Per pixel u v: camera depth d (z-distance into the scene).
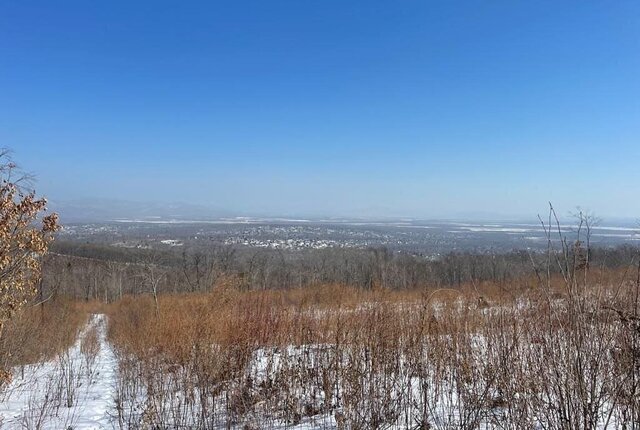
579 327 3.94
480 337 6.30
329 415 6.53
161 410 6.99
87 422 7.85
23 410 8.83
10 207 7.31
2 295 7.76
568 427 3.89
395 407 5.96
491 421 4.88
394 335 6.80
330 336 7.78
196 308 11.13
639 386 3.84
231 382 7.30
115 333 21.30
